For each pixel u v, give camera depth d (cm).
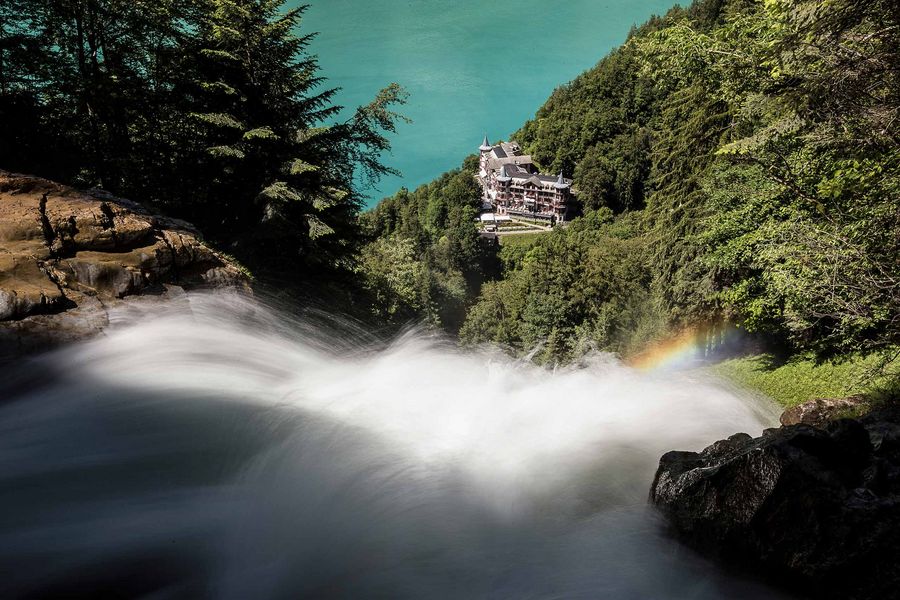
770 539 439
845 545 413
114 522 514
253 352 941
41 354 727
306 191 1652
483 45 15438
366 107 1766
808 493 439
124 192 1730
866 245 1042
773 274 1386
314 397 835
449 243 9775
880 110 943
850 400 983
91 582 455
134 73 1752
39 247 843
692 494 500
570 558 498
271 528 529
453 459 682
